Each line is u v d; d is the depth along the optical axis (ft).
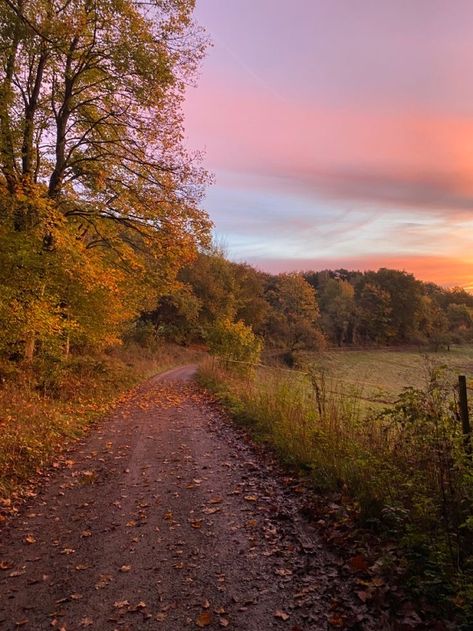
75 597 13.20
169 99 51.85
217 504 19.94
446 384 16.21
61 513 19.99
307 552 14.83
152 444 32.40
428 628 10.41
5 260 38.40
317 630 10.99
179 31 50.37
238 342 80.53
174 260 58.03
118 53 46.09
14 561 15.67
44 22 41.01
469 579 11.14
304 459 23.44
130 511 19.83
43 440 30.76
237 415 39.29
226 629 11.35
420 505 13.85
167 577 14.06
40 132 51.65
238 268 220.84
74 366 60.39
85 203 57.26
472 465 13.55
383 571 12.73
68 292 49.39
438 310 252.83
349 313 259.60
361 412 24.12
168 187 54.39
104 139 55.16
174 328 187.52
